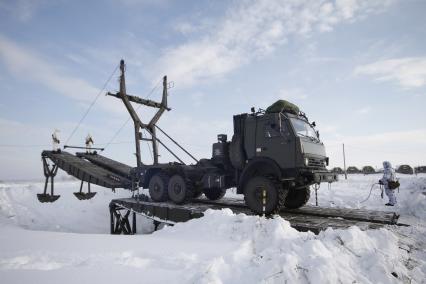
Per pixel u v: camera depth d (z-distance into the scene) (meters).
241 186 8.16
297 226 6.26
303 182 7.39
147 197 11.27
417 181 15.82
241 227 5.63
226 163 8.99
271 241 4.85
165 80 13.59
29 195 17.16
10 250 4.36
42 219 14.89
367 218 6.99
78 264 3.57
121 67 12.02
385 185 10.53
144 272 3.23
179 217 8.59
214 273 2.97
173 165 10.02
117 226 11.86
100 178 10.27
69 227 14.70
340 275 3.28
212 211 6.58
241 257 3.98
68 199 17.56
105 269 3.31
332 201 12.02
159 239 5.40
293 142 7.29
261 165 7.99
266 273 3.05
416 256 4.84
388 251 4.58
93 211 16.75
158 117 13.08
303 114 8.52
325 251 3.99
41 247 4.56
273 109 8.01
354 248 4.42
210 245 4.80
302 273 3.15
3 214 14.34
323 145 8.43
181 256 3.93
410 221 7.68
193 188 9.60
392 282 3.60
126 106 11.94
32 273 3.18
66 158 11.62
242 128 8.41
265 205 7.27
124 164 13.37
